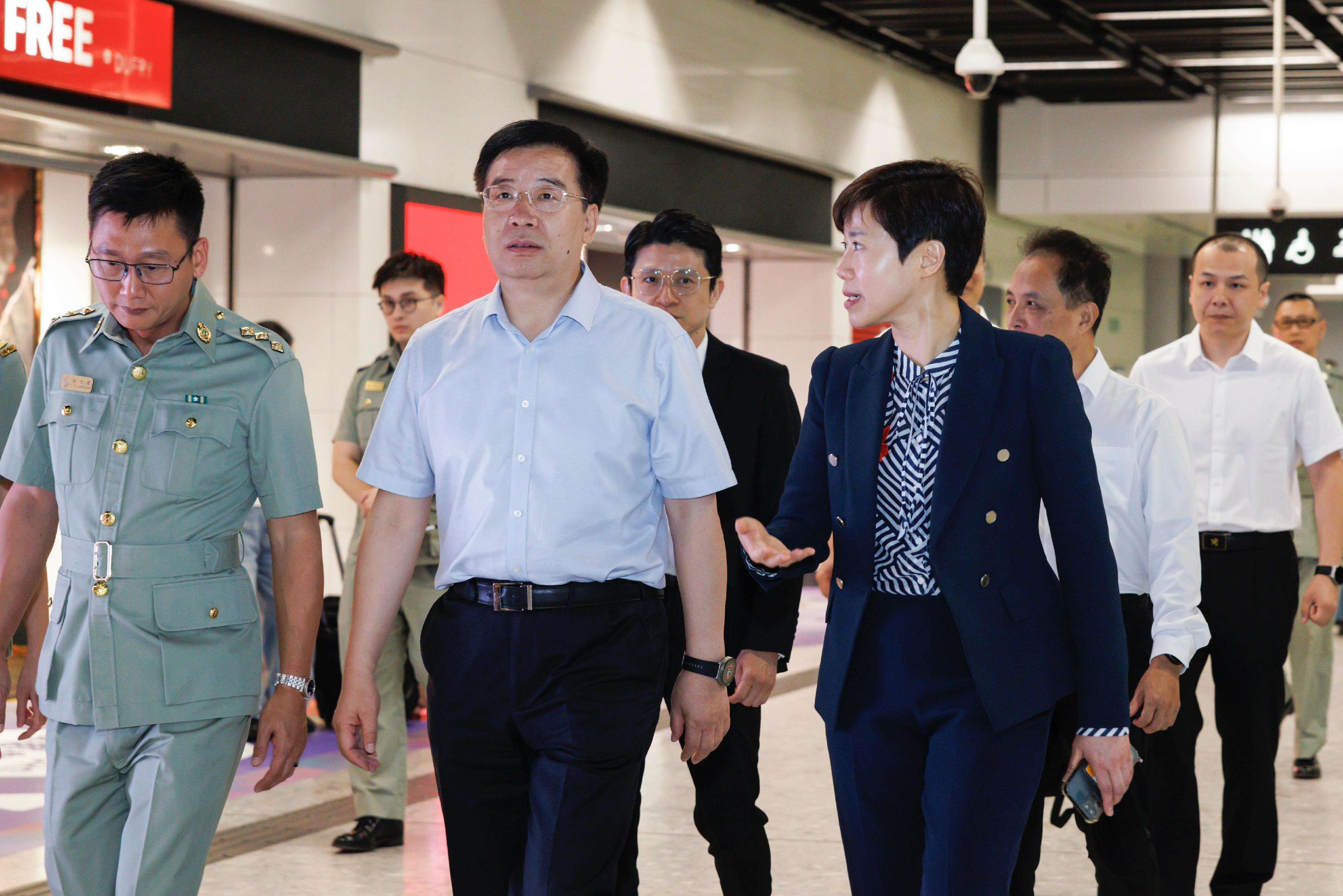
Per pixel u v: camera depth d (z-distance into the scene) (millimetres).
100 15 6457
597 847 2455
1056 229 3354
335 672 6664
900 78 14180
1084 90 14953
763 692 3145
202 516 2635
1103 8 11945
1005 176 15805
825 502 2664
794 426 3350
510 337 2533
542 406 2496
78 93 6387
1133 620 3318
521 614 2465
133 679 2535
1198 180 15164
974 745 2418
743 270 13586
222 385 2662
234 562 2701
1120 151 15422
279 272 8117
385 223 8141
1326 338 16312
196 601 2596
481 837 2541
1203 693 8023
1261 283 4137
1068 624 2512
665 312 3018
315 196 8023
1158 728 3168
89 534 2584
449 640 2516
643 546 2568
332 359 8016
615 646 2486
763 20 12031
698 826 3367
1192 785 3713
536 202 2484
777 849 4797
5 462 2756
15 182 7777
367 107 8070
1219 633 3994
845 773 2561
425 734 6648
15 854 4617
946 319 2510
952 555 2434
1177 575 3172
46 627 2979
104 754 2568
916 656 2477
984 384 2465
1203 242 4230
